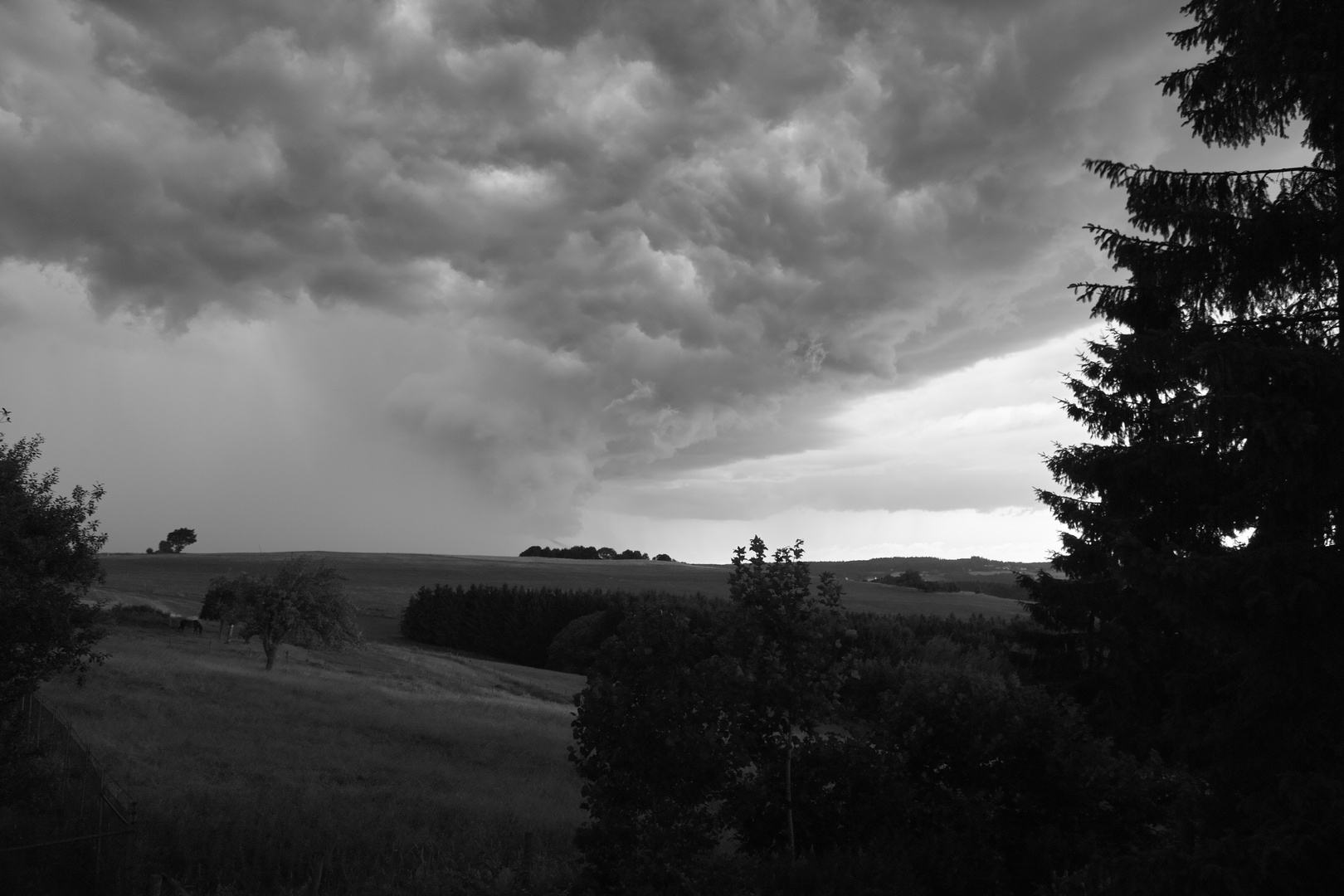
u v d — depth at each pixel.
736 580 11.93
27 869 13.09
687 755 9.54
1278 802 8.59
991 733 12.20
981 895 10.89
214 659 46.56
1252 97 10.96
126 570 122.81
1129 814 11.71
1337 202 10.00
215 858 14.34
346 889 13.80
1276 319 10.07
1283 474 8.96
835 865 10.30
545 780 25.33
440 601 107.19
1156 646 20.53
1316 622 8.47
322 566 53.41
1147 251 11.20
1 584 15.09
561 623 99.19
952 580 192.62
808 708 11.28
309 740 27.02
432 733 30.92
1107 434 19.28
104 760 20.20
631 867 9.20
